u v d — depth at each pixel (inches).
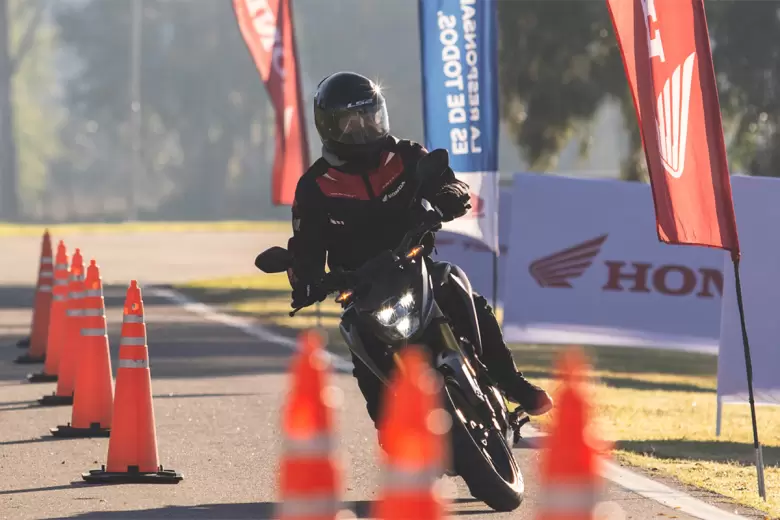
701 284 2295.8
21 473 1332.4
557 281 2313.0
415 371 591.2
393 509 582.9
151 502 1190.3
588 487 581.0
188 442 1519.4
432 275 1072.8
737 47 4222.4
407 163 1081.4
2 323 3095.5
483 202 2160.4
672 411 1903.3
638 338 2295.8
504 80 4360.2
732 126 4379.9
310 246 1090.7
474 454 1015.6
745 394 1637.6
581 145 4576.8
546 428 1643.7
